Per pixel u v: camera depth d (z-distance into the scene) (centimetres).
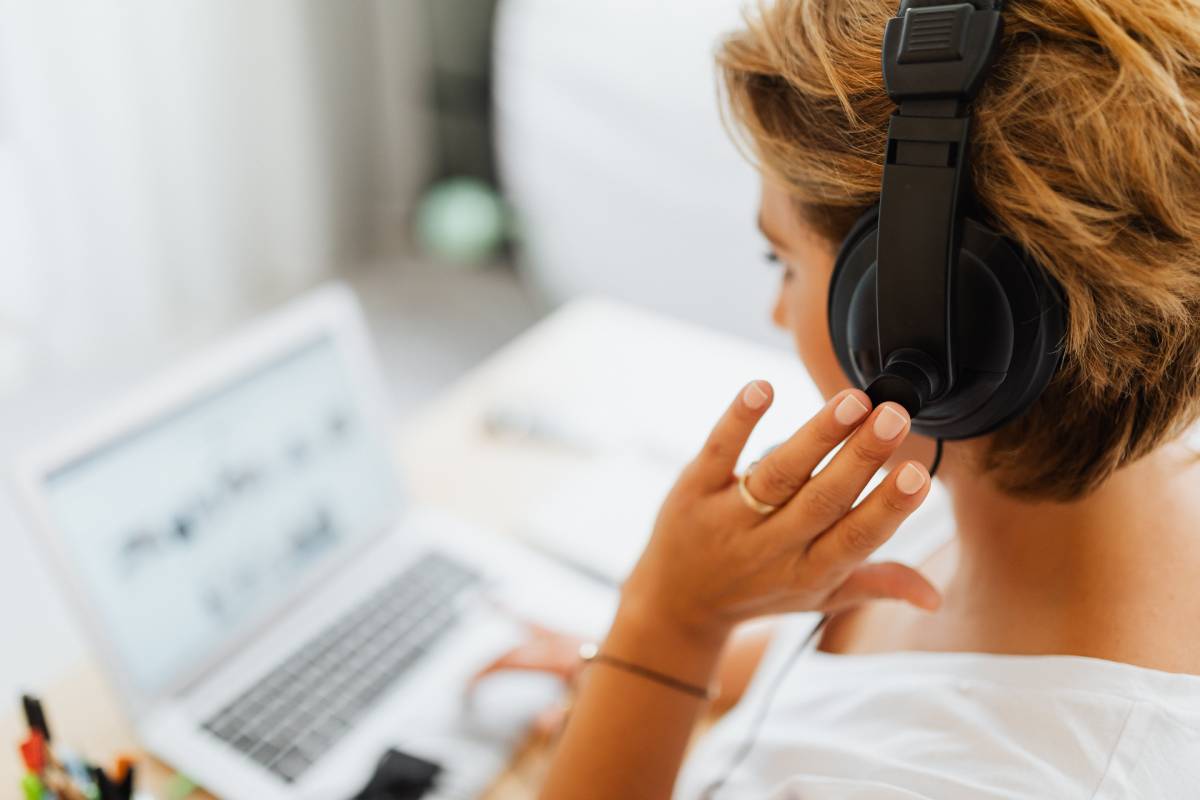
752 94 47
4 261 223
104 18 218
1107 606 45
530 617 92
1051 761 42
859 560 46
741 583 51
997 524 49
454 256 307
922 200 39
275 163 271
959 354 41
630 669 55
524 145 257
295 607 91
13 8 203
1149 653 43
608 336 141
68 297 236
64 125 221
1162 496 46
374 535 99
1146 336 40
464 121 309
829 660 57
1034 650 46
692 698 56
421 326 275
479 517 107
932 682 49
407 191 313
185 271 264
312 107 275
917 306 40
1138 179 37
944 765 45
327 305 95
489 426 121
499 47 256
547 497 110
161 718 80
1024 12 38
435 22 294
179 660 82
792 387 127
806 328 51
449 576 96
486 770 77
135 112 233
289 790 75
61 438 74
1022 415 43
